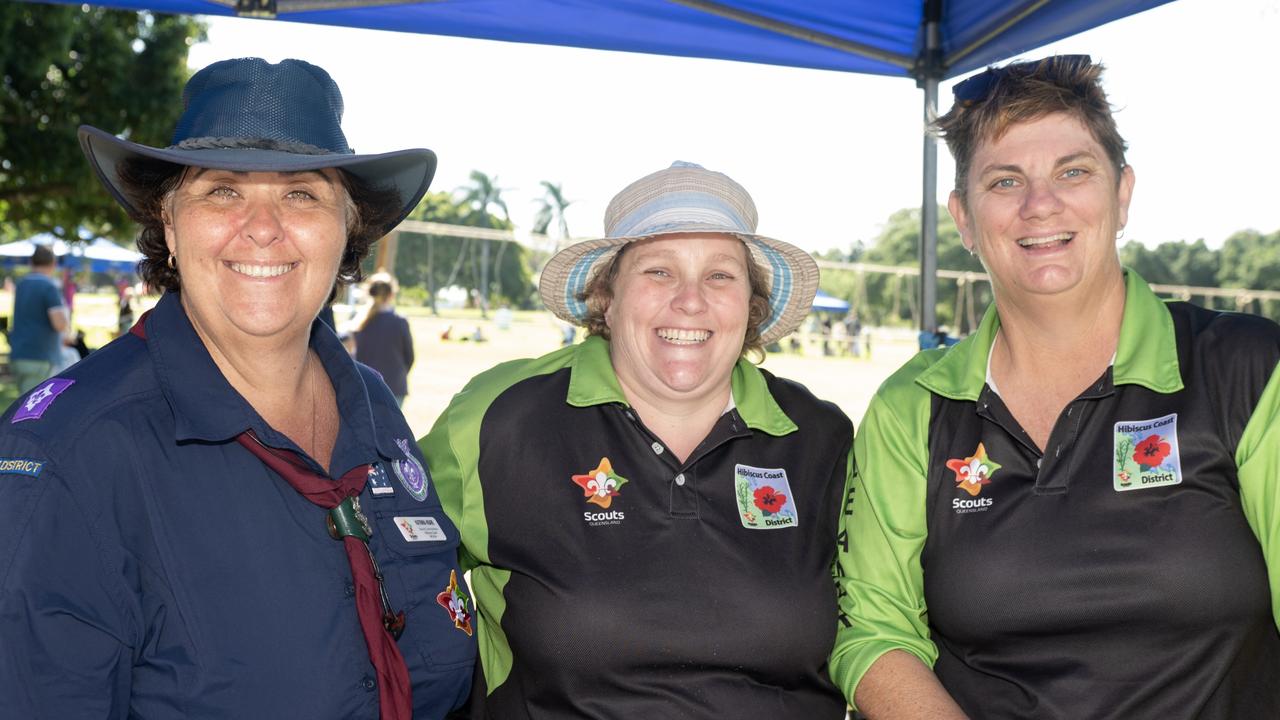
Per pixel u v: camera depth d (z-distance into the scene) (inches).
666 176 95.0
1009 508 84.6
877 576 91.0
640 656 85.7
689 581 87.3
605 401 92.2
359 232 82.4
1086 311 84.0
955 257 2578.7
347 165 72.5
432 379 824.9
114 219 741.9
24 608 60.7
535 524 89.7
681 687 86.0
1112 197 83.0
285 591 70.0
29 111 677.3
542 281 102.7
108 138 67.9
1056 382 86.7
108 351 72.4
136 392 69.4
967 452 87.4
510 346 1393.9
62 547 62.7
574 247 96.7
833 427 98.8
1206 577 77.9
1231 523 79.0
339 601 72.2
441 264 2682.1
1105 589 79.9
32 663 60.8
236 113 71.7
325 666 70.0
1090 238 81.6
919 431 90.0
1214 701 79.7
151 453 68.1
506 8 167.2
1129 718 79.9
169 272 76.6
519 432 92.6
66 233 782.5
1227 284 2871.6
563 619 86.2
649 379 93.0
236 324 70.6
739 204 95.5
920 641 89.9
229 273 70.6
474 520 91.2
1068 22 148.0
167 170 72.4
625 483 90.6
